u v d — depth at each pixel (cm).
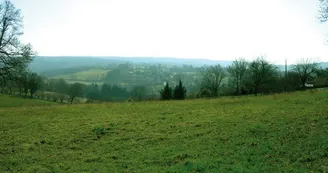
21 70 5219
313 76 8606
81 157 1630
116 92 11906
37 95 9825
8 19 5169
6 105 6762
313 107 2508
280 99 3362
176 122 2350
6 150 1780
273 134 1789
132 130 2161
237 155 1488
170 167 1384
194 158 1505
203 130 2044
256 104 3075
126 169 1410
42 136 2072
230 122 2208
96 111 3084
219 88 9431
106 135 2061
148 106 3356
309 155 1404
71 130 2205
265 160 1395
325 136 1630
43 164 1533
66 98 10500
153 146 1769
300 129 1822
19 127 2383
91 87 12500
